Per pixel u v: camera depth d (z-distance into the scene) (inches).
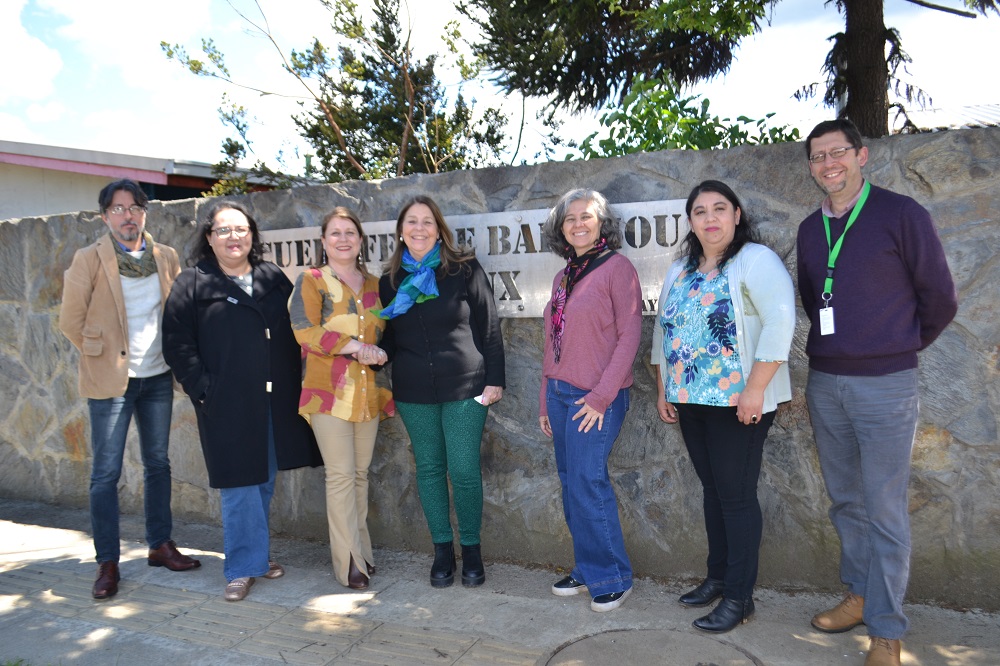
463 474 123.1
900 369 92.0
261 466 125.1
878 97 271.1
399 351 125.3
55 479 187.3
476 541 127.3
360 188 146.6
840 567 106.3
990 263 104.0
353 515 128.0
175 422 169.0
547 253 129.0
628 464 128.0
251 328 125.3
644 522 127.2
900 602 93.0
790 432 117.3
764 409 99.7
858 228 93.5
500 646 104.3
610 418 112.4
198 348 125.4
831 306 95.0
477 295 123.3
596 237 113.1
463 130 437.1
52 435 186.5
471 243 134.9
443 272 122.5
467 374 120.9
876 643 93.9
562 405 115.6
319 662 102.6
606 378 108.3
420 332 121.6
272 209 155.7
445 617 114.8
